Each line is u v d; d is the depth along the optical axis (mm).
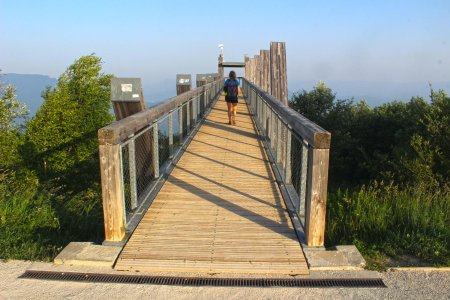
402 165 10977
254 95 13000
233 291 2939
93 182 12992
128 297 2848
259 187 5344
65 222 5109
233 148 7863
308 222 3537
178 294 2896
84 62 17469
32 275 3150
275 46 9594
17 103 15711
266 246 3588
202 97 12445
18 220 4609
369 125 18750
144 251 3479
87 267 3270
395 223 4527
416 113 16969
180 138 7898
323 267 3227
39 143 14133
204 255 3416
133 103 5348
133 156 4262
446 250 3598
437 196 5754
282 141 6285
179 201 4766
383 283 3029
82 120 16250
